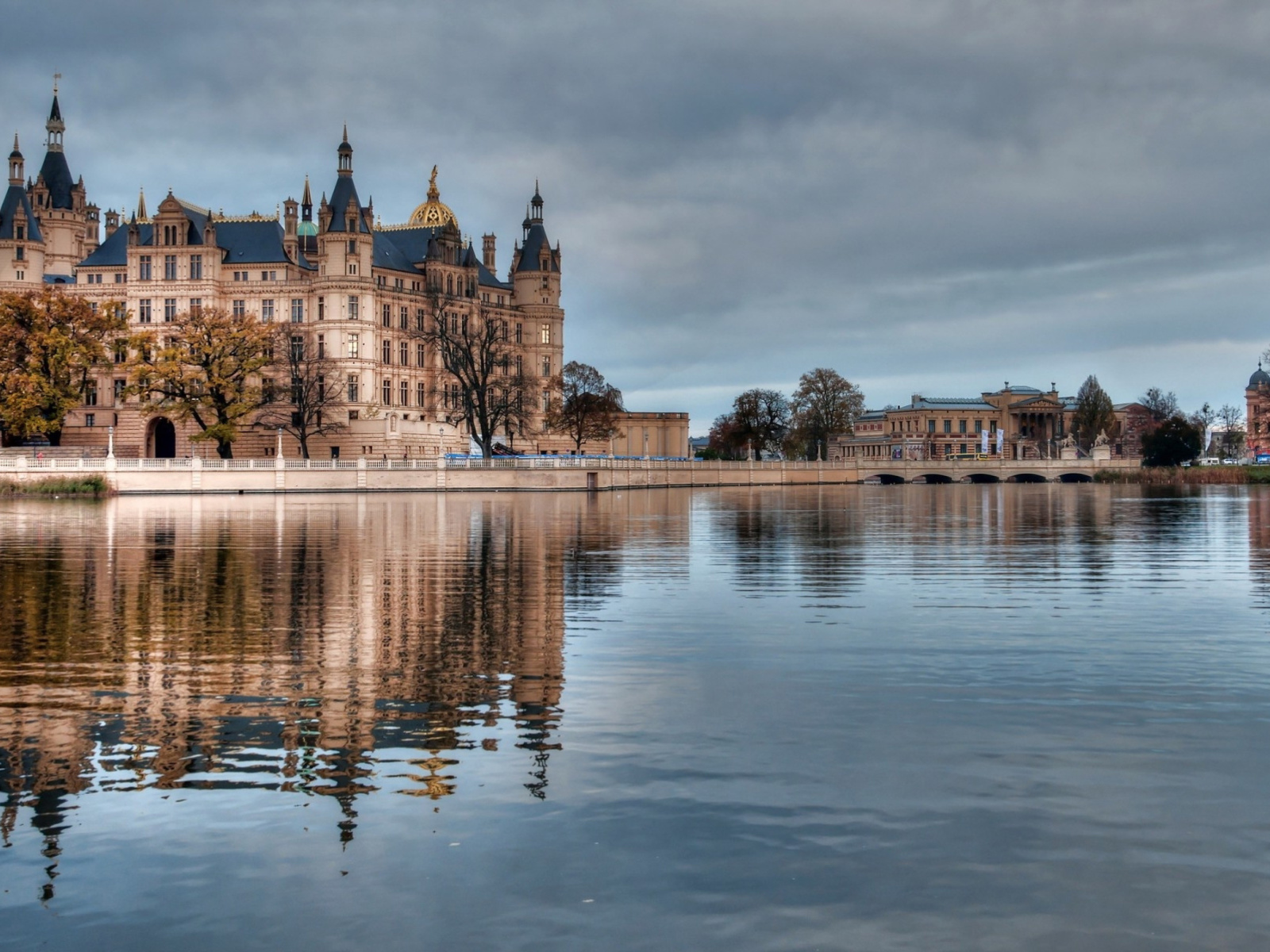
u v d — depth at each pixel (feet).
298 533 189.57
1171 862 41.96
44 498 348.59
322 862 42.06
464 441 551.18
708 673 71.20
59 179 581.12
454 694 65.46
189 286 536.01
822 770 51.57
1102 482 620.90
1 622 90.63
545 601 103.65
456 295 593.42
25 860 42.42
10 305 433.89
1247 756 53.62
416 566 133.28
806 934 36.96
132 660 75.36
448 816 46.16
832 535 189.67
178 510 272.92
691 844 43.37
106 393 532.32
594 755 53.62
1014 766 52.03
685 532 196.44
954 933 37.01
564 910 38.47
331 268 530.27
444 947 36.24
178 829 45.11
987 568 132.46
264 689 66.90
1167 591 110.52
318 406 485.56
